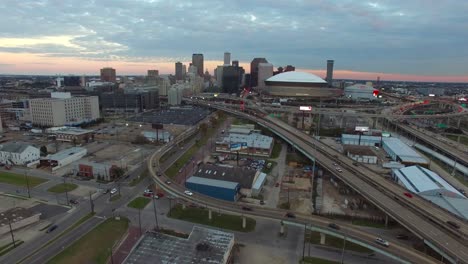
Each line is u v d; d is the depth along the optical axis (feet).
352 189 398.21
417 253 241.14
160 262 222.48
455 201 342.85
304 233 298.97
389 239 264.52
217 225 310.65
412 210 309.22
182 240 249.34
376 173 422.82
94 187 399.65
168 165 488.44
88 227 301.43
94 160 505.66
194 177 397.19
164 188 361.92
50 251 261.65
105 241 279.28
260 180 408.87
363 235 264.72
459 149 632.79
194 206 349.82
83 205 347.97
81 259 252.62
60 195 372.79
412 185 387.14
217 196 364.99
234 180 392.88
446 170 520.83
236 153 570.05
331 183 432.66
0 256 252.62
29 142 621.72
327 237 293.23
